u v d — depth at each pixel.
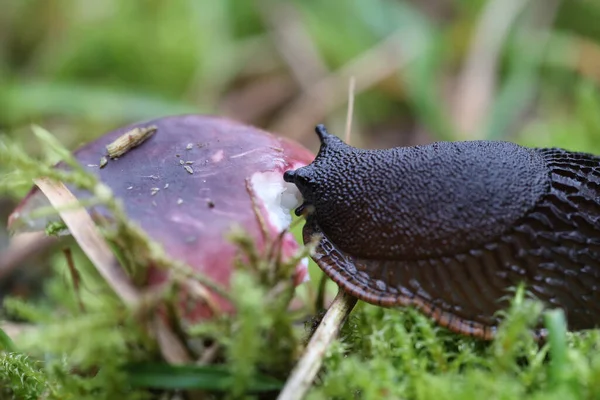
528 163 0.24
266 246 0.23
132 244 0.23
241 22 0.45
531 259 0.23
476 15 0.41
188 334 0.23
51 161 0.27
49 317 0.26
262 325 0.22
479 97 0.38
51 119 0.38
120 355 0.23
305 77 0.40
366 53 0.39
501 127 0.36
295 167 0.25
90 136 0.37
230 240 0.23
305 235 0.24
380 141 0.40
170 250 0.23
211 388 0.23
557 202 0.23
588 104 0.32
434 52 0.39
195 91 0.40
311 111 0.38
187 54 0.41
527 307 0.23
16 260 0.29
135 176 0.24
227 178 0.24
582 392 0.22
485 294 0.23
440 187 0.23
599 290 0.23
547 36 0.41
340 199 0.24
